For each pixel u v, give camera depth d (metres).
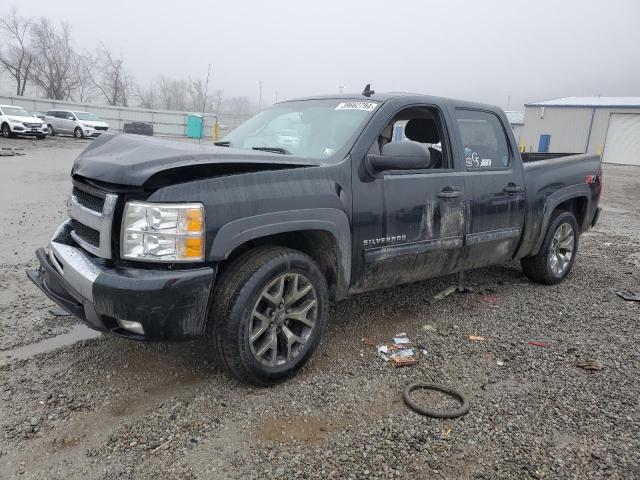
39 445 2.71
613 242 8.31
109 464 2.58
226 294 3.06
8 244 6.64
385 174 3.82
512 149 4.96
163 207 2.84
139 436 2.80
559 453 2.75
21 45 56.75
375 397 3.27
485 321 4.57
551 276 5.58
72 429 2.84
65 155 20.31
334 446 2.77
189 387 3.30
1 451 2.65
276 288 3.25
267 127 4.36
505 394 3.34
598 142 36.62
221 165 3.02
